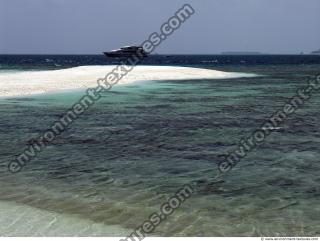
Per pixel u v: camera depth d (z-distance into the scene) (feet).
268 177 45.21
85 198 38.96
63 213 35.42
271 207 36.68
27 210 36.04
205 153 55.83
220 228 32.53
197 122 79.00
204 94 128.26
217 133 68.90
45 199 38.70
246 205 37.14
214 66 392.47
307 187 41.91
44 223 33.32
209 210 35.99
